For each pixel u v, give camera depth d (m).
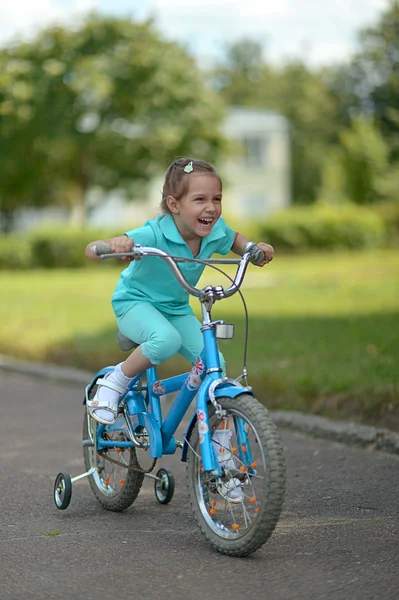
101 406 5.23
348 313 15.35
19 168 43.09
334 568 4.39
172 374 10.08
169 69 42.75
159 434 5.13
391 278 23.44
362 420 7.79
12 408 9.63
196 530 5.17
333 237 46.22
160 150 43.03
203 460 4.62
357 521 5.26
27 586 4.23
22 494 6.09
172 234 4.92
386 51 63.62
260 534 4.46
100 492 5.74
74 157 43.09
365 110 75.31
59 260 37.31
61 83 41.25
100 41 42.09
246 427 4.64
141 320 5.00
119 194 46.84
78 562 4.59
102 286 24.83
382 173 52.03
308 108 86.56
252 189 62.09
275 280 24.33
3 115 41.44
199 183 4.79
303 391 8.54
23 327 15.14
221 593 4.08
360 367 9.47
